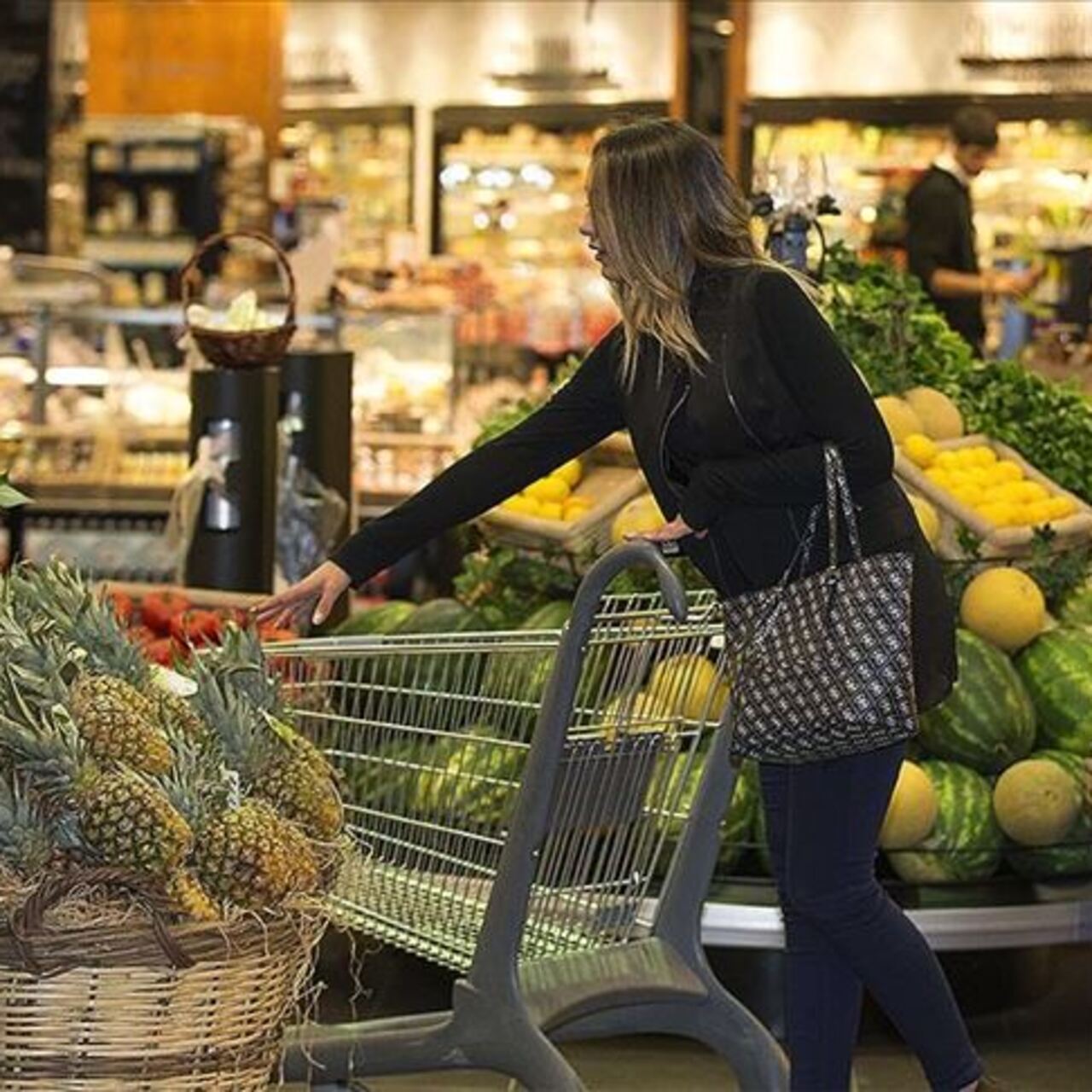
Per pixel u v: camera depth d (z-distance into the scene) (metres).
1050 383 11.93
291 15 27.41
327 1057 7.90
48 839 5.77
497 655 7.99
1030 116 24.14
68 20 21.69
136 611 11.52
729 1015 8.01
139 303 21.75
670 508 7.66
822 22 24.94
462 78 26.78
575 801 7.80
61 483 17.34
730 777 8.02
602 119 26.09
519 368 22.11
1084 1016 10.34
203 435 12.68
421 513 7.97
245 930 5.88
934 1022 7.57
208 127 23.31
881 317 11.36
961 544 10.43
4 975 5.72
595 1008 7.82
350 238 26.59
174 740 6.04
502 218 26.28
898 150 24.44
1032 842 10.02
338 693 8.30
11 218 21.64
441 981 10.72
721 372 7.32
